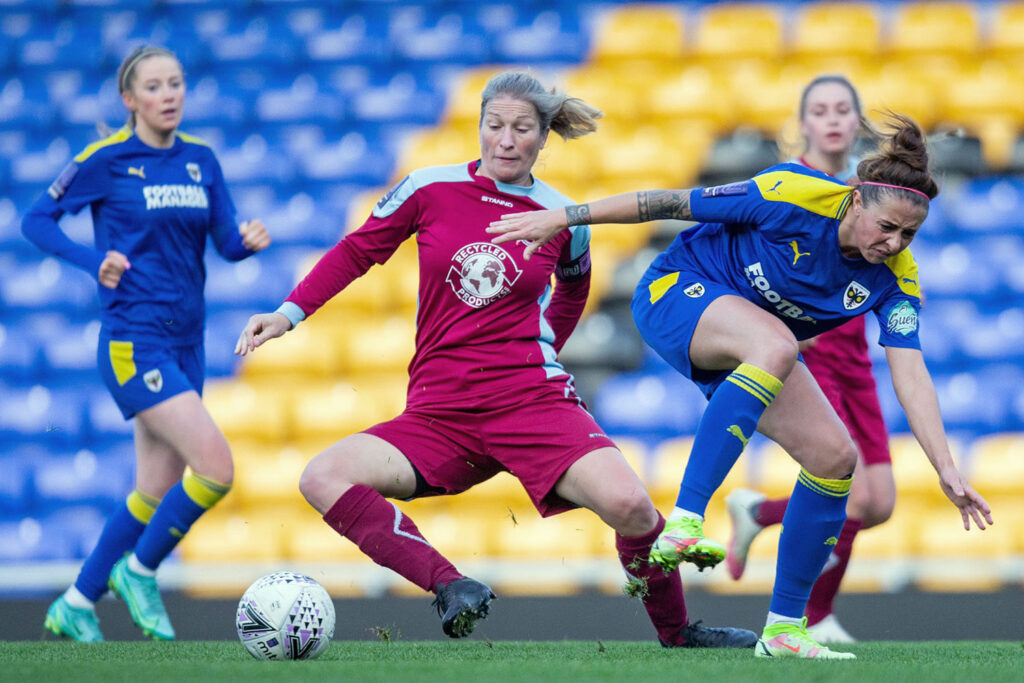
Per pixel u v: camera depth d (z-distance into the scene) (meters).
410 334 32.78
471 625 12.07
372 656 13.09
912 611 21.34
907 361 12.86
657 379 31.52
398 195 13.90
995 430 30.12
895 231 11.83
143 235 17.73
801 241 12.38
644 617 21.20
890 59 40.53
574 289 15.03
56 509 30.30
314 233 36.19
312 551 28.45
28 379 33.53
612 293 34.31
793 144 19.05
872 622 21.42
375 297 33.94
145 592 17.84
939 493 27.89
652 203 12.66
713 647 14.77
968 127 37.59
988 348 31.75
